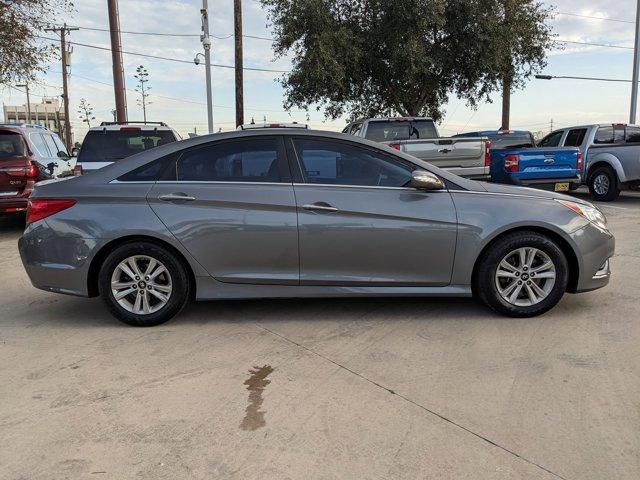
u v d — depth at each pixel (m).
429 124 12.23
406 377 3.71
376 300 5.39
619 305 5.13
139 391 3.58
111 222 4.63
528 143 15.02
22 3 14.53
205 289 4.73
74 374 3.86
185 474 2.72
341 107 20.73
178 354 4.17
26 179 9.38
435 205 4.66
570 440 2.94
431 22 17.05
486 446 2.90
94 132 9.55
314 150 4.79
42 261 4.73
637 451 2.84
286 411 3.29
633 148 12.65
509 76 20.19
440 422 3.14
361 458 2.82
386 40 17.70
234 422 3.18
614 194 13.14
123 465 2.80
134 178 4.76
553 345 4.21
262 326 4.74
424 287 4.76
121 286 4.73
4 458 2.87
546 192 4.92
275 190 4.66
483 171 10.35
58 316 5.16
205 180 4.73
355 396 3.46
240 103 20.06
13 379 3.79
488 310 5.04
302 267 4.69
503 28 18.03
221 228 4.62
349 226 4.62
